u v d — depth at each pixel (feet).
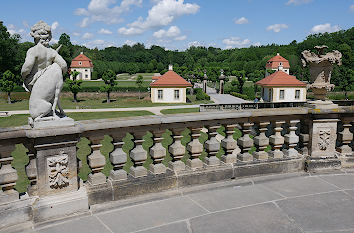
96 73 338.75
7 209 12.75
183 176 16.79
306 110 19.45
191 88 201.98
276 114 18.67
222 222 13.43
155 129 15.97
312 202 15.46
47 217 13.32
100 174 15.16
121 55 467.52
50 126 13.11
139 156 15.93
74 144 13.93
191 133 17.29
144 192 15.88
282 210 14.58
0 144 12.62
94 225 13.09
